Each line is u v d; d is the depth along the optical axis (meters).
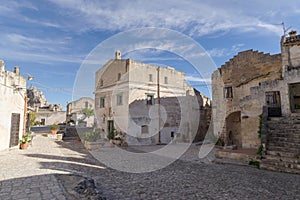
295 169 5.82
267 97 9.63
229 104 11.69
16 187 3.71
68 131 16.80
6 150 8.58
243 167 6.68
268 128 7.80
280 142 6.98
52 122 29.59
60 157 7.33
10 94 9.28
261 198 3.87
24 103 11.36
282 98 8.79
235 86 11.55
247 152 7.69
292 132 7.23
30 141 10.48
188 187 4.50
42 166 5.53
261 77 10.44
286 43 9.20
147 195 3.94
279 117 8.16
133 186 4.48
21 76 10.63
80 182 4.11
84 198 3.29
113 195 3.88
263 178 5.29
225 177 5.39
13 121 9.95
